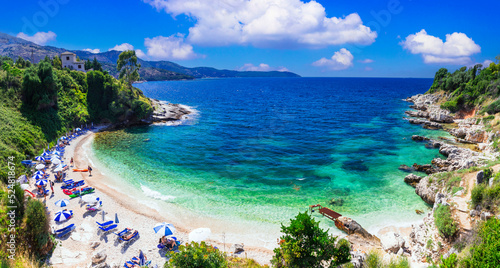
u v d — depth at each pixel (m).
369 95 184.00
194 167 45.41
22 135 44.19
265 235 27.36
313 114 100.56
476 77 93.19
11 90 50.94
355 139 63.94
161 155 51.00
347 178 41.38
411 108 113.81
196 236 24.30
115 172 41.84
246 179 40.88
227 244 25.86
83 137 61.25
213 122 84.12
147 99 95.75
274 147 57.41
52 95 57.72
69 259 22.27
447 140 61.66
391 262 19.84
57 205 28.55
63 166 40.53
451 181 31.02
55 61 95.44
